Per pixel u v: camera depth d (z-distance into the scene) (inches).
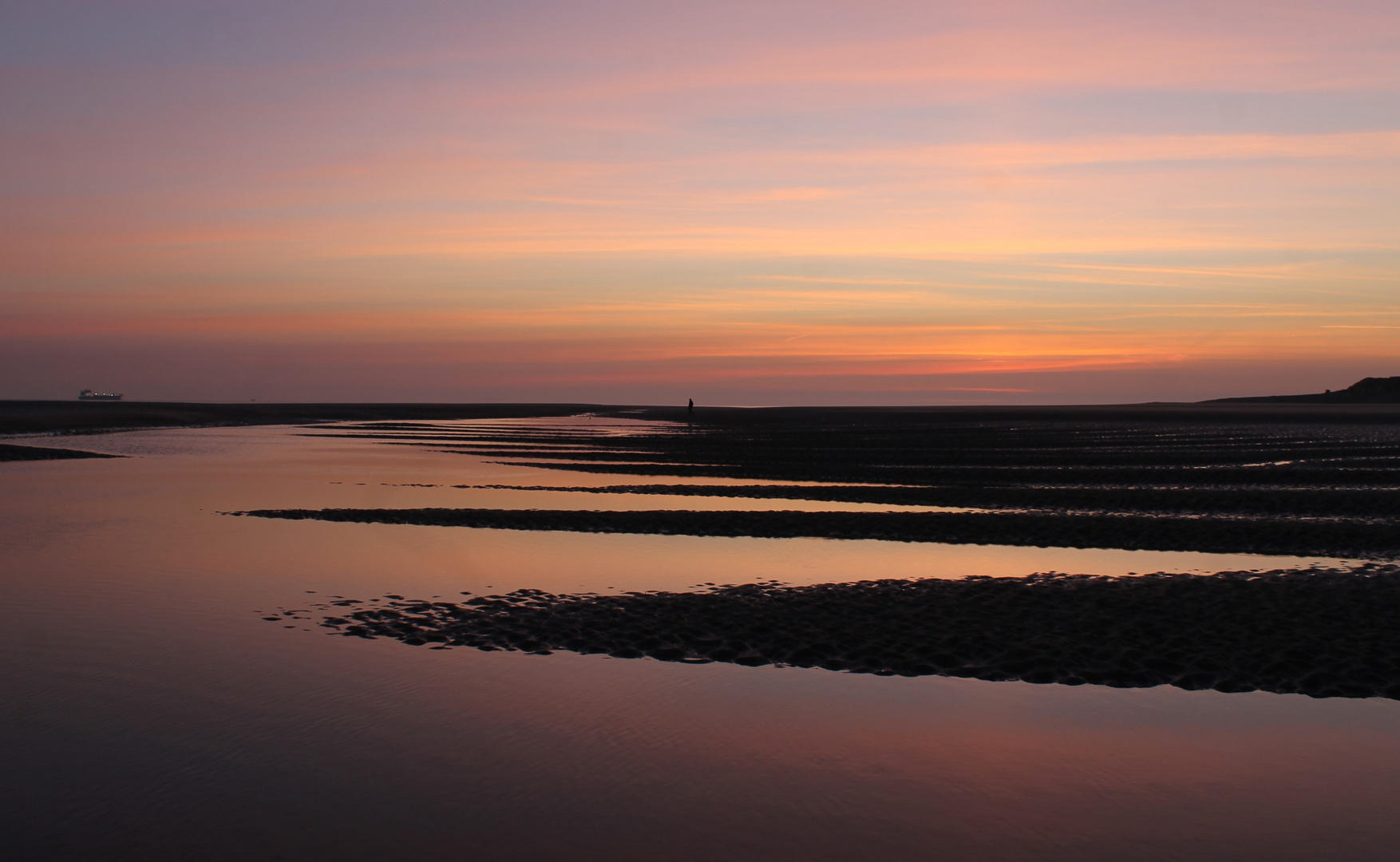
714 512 969.5
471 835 283.0
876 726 372.5
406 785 315.3
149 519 934.4
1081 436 2719.0
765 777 324.5
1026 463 1679.4
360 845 276.5
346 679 424.2
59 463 1699.1
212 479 1385.3
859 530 869.8
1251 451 1956.2
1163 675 431.5
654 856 272.2
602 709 389.7
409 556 738.2
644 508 1056.8
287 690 408.2
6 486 1263.5
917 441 2439.7
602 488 1267.2
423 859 269.6
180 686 411.8
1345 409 6392.7
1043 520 916.6
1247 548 783.1
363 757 338.0
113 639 486.6
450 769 328.5
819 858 272.2
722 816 296.4
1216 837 284.8
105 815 293.0
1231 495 1122.7
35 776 319.6
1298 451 1947.6
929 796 311.7
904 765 335.9
